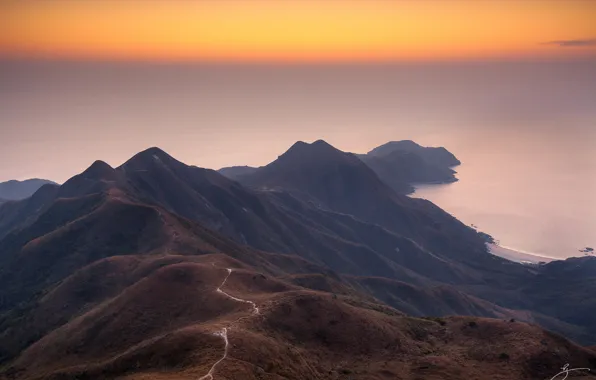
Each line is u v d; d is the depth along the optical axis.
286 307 72.19
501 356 68.69
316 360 63.91
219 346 55.62
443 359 67.44
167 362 56.53
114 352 73.00
